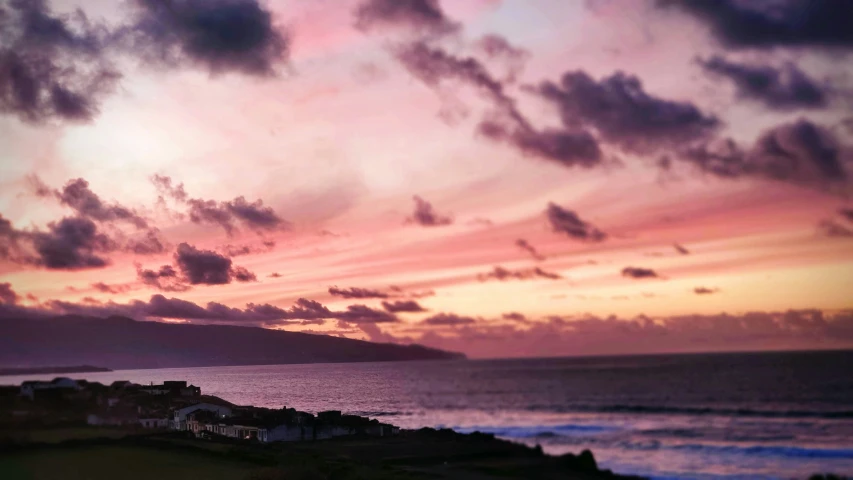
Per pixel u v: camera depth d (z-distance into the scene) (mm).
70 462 46500
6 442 48531
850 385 190625
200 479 43531
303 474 47344
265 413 77562
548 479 63594
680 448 94812
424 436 83500
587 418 138625
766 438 103500
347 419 80938
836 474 73125
